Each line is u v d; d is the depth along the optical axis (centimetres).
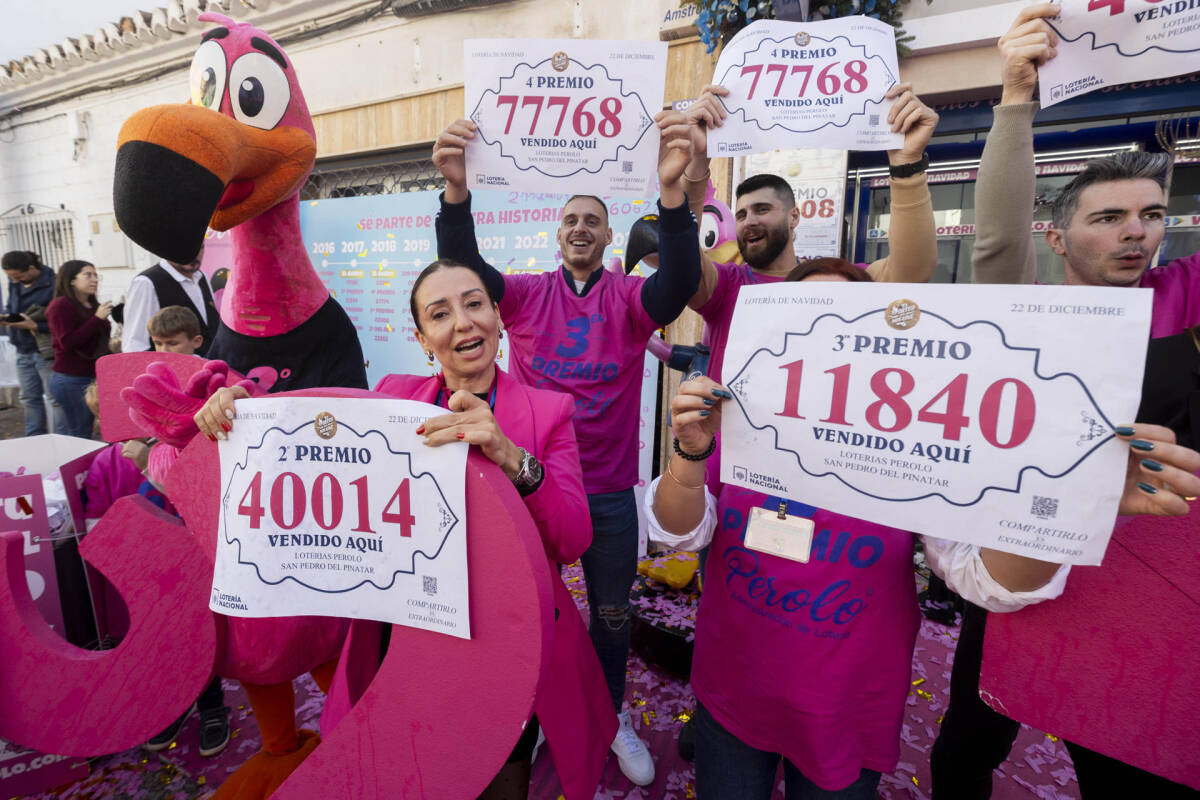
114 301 639
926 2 272
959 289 77
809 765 103
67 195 651
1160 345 118
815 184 308
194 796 172
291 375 204
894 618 102
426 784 93
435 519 87
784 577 104
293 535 94
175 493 107
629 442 190
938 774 136
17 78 630
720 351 193
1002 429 75
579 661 117
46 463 215
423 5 390
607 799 171
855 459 86
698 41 321
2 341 520
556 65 146
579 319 190
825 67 140
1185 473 65
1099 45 113
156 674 118
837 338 86
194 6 485
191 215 152
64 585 177
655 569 262
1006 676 93
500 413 117
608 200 302
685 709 208
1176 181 280
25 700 123
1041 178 312
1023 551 75
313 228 408
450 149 151
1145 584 81
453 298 110
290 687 139
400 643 92
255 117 183
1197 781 80
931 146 321
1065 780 176
